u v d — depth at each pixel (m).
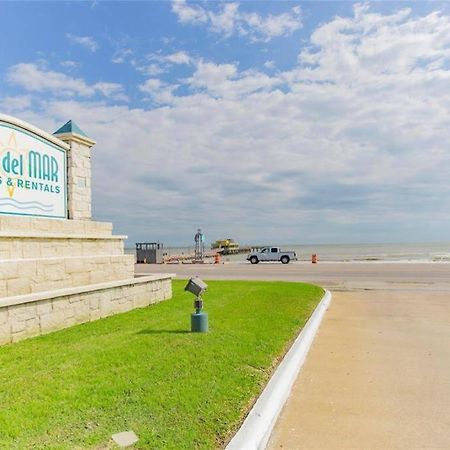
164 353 6.44
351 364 6.93
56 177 11.07
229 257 66.88
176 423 4.20
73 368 5.71
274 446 4.23
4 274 7.86
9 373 5.52
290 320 9.48
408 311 12.29
